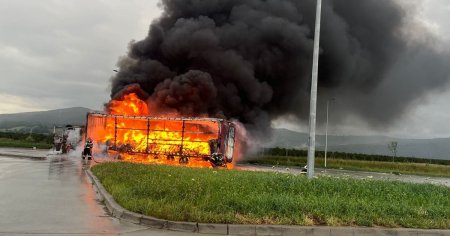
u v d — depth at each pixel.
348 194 13.94
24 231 8.38
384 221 9.91
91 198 13.20
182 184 13.80
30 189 14.80
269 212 10.02
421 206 11.99
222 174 19.61
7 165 25.75
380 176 38.69
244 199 11.30
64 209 11.02
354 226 9.59
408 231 9.39
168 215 9.44
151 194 12.02
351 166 57.31
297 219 9.57
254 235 8.95
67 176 20.02
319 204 11.18
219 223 9.23
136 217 9.62
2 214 10.03
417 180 35.69
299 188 14.26
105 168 21.52
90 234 8.38
